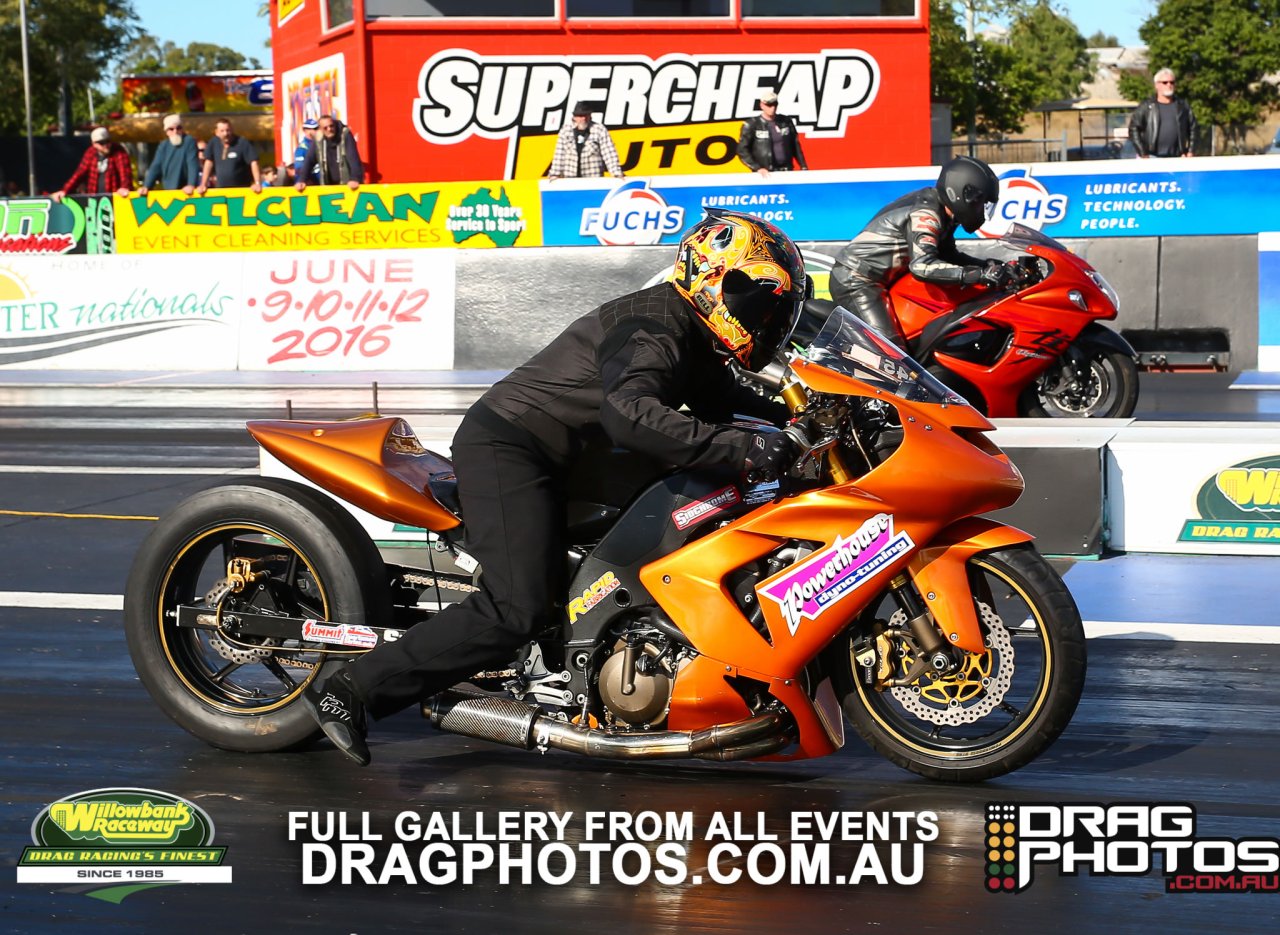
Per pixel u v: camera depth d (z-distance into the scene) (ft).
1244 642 17.37
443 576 14.11
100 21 181.37
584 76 59.98
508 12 60.39
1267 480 21.12
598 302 44.55
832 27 59.98
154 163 53.31
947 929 10.66
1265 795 12.94
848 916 10.89
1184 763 13.71
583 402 12.81
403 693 13.02
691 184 44.62
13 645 18.02
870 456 12.78
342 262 45.96
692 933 10.67
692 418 12.26
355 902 11.23
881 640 13.01
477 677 13.64
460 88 59.93
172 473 29.96
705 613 12.54
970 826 12.42
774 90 60.34
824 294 43.29
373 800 13.20
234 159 53.83
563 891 11.38
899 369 12.80
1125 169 41.50
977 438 13.03
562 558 13.11
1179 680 16.11
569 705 13.14
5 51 177.06
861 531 12.42
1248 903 10.98
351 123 61.00
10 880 11.62
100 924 10.92
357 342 45.60
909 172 43.57
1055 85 234.99
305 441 13.94
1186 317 41.57
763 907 11.06
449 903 11.20
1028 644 17.33
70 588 20.84
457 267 45.14
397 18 59.57
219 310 46.96
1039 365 27.27
